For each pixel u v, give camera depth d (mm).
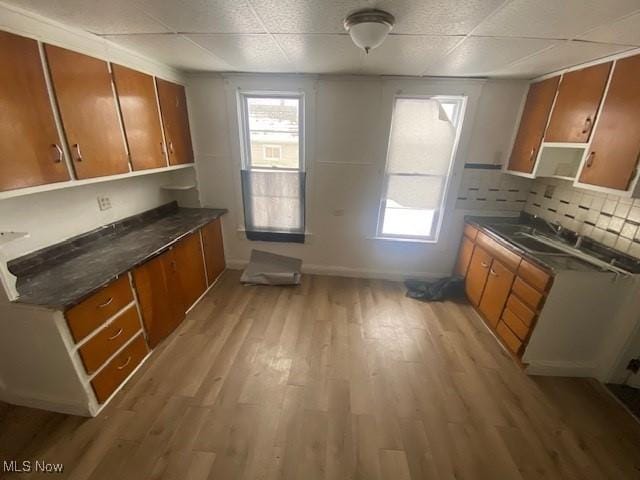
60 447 1555
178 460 1513
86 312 1621
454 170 3041
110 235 2439
